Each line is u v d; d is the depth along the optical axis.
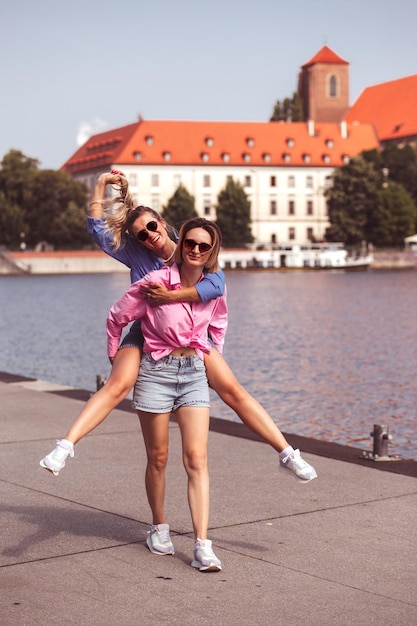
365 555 6.75
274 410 21.14
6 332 47.12
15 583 6.13
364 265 145.00
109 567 6.47
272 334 44.78
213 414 19.16
